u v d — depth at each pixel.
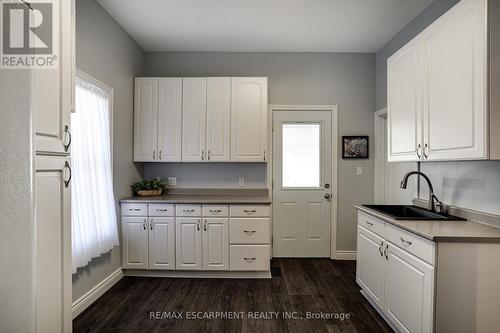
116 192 2.87
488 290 1.51
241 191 3.55
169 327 2.05
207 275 3.00
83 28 2.27
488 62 1.43
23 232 0.98
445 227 1.73
